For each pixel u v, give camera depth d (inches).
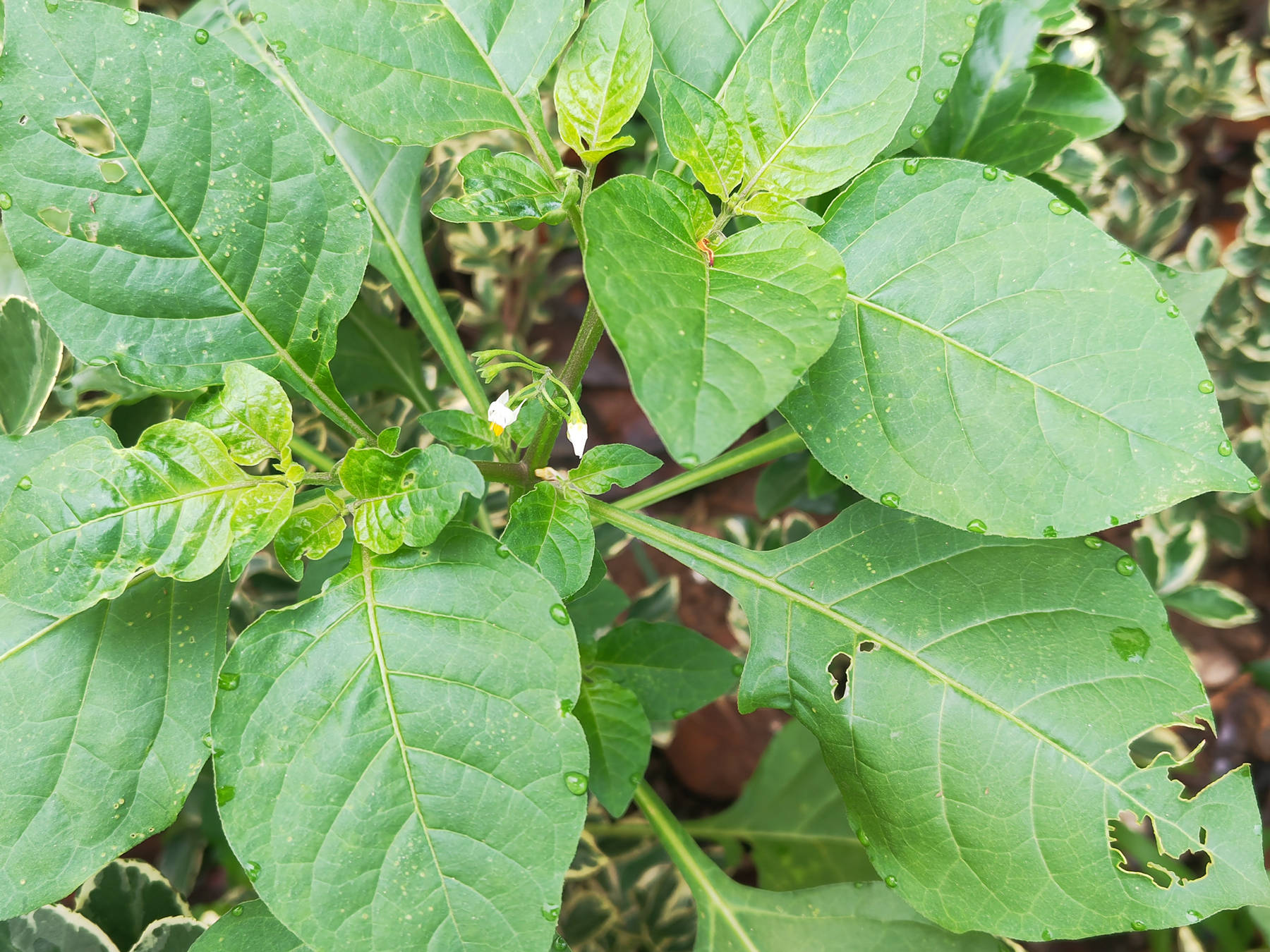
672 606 16.5
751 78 8.3
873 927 10.6
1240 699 18.2
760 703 9.6
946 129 11.3
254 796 7.9
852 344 8.6
